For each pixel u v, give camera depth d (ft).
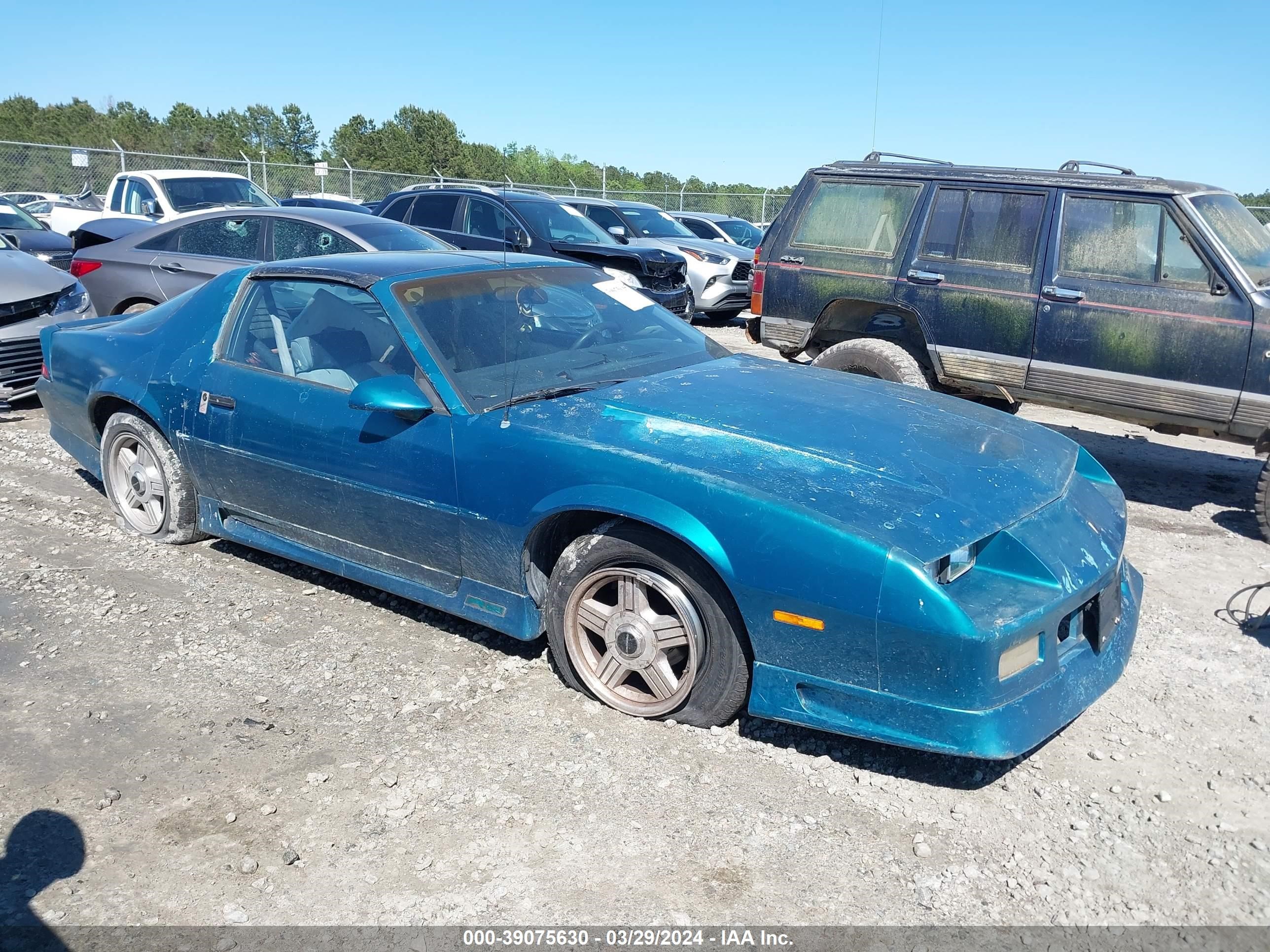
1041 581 9.62
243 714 11.26
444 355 12.35
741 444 10.63
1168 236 18.79
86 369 16.62
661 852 8.96
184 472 15.61
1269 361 17.65
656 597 11.03
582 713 11.25
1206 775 10.22
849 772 10.20
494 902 8.34
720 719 10.65
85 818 9.40
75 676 12.07
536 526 11.14
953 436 11.47
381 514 12.57
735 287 47.24
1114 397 19.56
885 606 9.04
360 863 8.82
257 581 15.01
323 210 28.50
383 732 10.89
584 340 13.61
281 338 14.01
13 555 15.70
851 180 22.61
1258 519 17.87
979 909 8.27
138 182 43.78
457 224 39.01
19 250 27.81
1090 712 11.46
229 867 8.76
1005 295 20.39
